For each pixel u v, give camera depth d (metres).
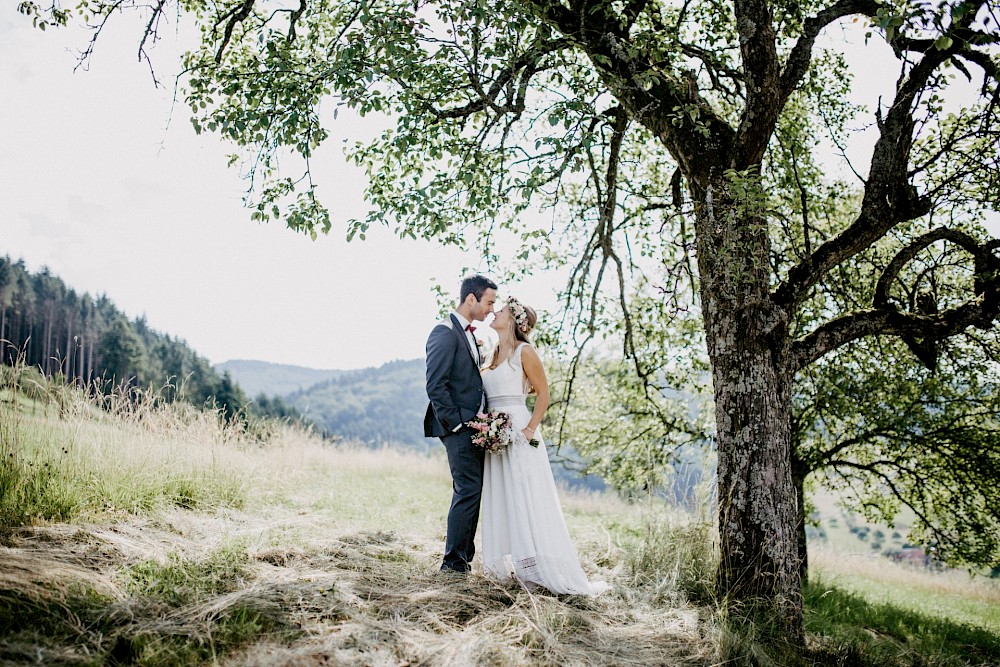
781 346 4.94
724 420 4.90
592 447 9.64
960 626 8.02
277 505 6.79
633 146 8.12
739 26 4.96
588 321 7.74
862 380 8.27
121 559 4.11
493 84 4.98
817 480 9.06
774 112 4.96
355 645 3.34
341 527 6.07
